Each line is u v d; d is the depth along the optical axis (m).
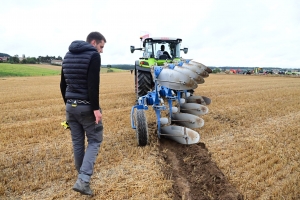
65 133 5.04
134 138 4.66
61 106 8.32
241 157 3.73
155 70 4.04
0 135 4.89
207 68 5.76
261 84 16.39
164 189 2.88
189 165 3.50
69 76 2.54
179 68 4.17
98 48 2.78
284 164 3.50
